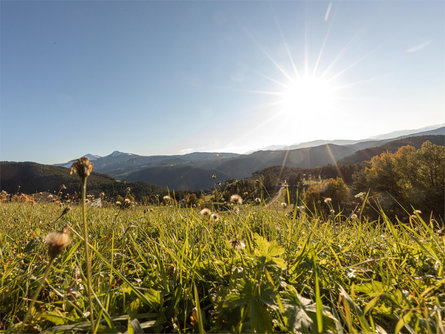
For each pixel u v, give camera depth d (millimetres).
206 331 1126
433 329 1045
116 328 1027
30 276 1496
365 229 2799
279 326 1127
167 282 1438
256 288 1129
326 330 1014
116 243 2383
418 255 1886
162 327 1175
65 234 774
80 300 1291
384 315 1245
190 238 2342
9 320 1188
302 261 1621
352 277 1654
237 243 1458
